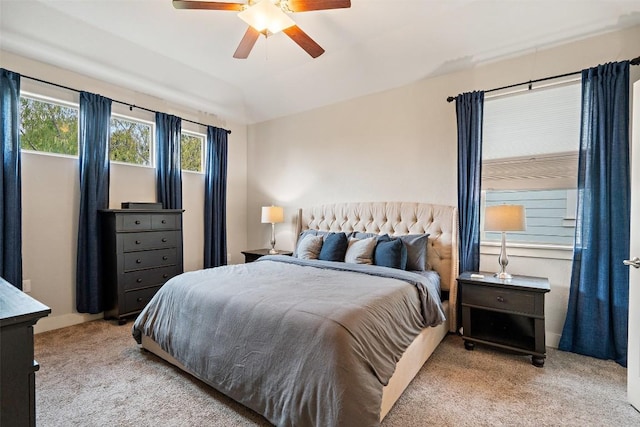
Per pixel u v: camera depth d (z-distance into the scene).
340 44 3.35
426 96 3.47
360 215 3.81
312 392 1.45
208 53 3.55
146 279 3.44
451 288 3.06
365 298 1.92
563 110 2.77
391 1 2.67
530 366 2.34
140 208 3.46
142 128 3.93
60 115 3.23
